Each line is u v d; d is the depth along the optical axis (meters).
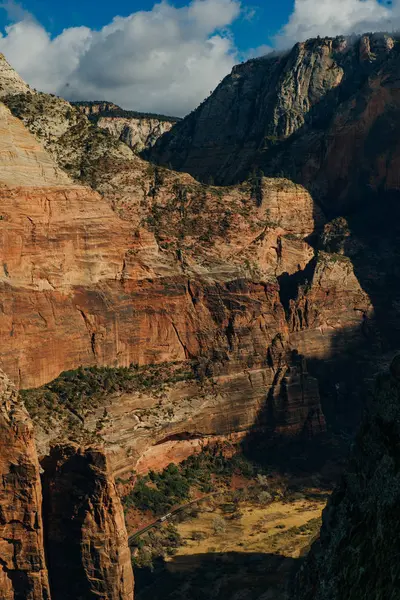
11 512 80.19
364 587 54.50
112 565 81.62
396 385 60.94
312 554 64.94
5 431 80.12
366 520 58.81
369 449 61.88
